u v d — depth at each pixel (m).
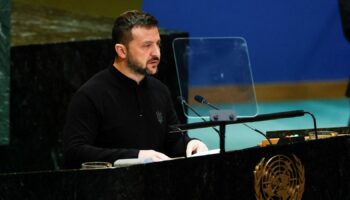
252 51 21.73
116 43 9.39
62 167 13.91
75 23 15.71
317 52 21.62
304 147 8.16
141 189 7.28
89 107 9.27
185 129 7.86
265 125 18.09
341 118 19.22
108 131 9.31
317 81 21.67
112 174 7.20
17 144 13.98
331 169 8.38
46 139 13.96
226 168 7.71
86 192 7.24
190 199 7.55
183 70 12.80
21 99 13.91
